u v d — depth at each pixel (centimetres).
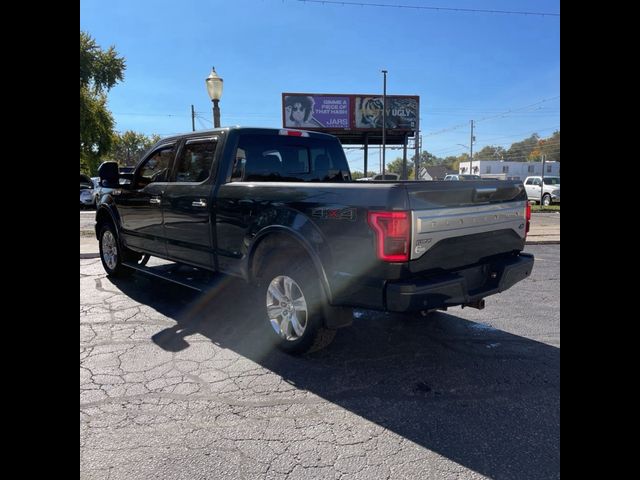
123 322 459
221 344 402
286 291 378
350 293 322
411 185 302
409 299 297
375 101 2923
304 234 345
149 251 546
